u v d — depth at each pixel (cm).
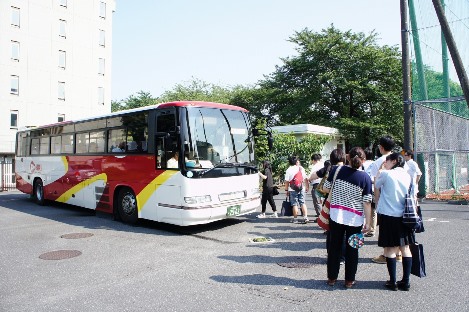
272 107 3756
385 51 3017
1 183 2416
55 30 3500
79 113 3700
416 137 1346
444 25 961
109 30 4056
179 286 487
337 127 2725
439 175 1549
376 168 646
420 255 467
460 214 1022
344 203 467
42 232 863
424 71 1350
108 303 434
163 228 899
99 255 650
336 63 3091
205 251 668
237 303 427
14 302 442
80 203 1128
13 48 3175
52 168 1297
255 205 913
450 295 440
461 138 1672
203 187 782
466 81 945
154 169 838
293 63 3297
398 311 398
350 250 469
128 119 930
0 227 934
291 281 500
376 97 2906
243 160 888
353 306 414
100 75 3941
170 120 802
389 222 462
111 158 984
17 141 1614
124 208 955
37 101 3334
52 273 552
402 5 1343
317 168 876
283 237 769
